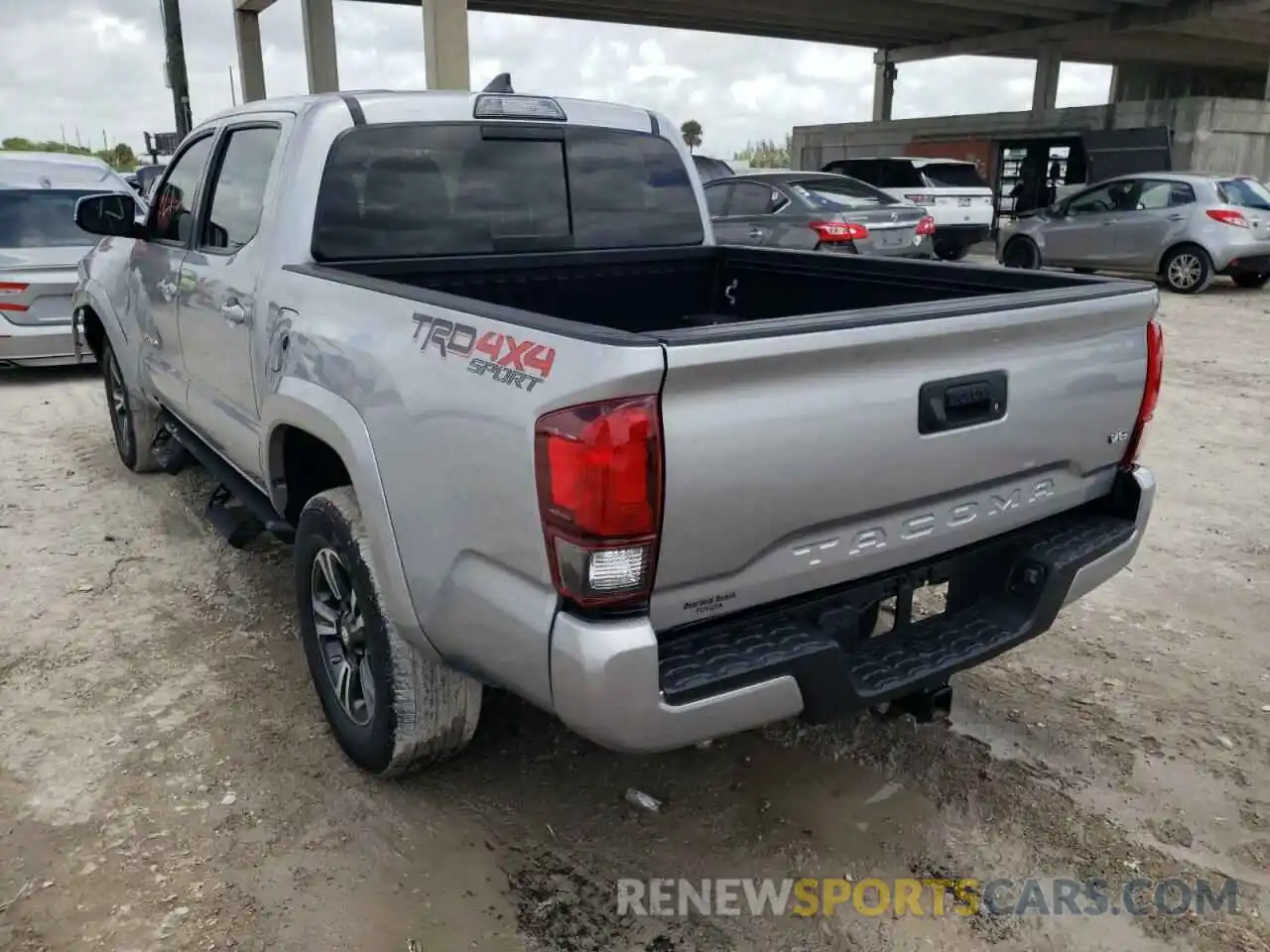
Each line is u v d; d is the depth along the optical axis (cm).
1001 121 2319
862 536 250
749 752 335
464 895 270
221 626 414
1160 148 1873
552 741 339
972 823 301
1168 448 677
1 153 1019
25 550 489
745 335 210
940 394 248
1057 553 287
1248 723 353
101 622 417
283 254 339
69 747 331
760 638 236
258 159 372
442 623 254
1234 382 872
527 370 218
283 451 340
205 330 398
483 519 232
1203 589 459
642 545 210
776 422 221
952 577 291
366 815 300
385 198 353
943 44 2719
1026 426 271
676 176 431
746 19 2362
